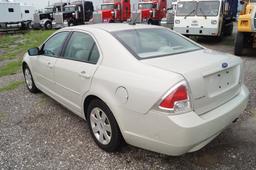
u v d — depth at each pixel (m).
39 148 3.45
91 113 3.42
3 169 3.03
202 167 2.93
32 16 30.52
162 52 3.26
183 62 2.88
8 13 27.47
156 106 2.54
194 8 12.27
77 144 3.52
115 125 3.04
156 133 2.61
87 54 3.55
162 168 2.94
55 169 3.00
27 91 5.90
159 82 2.57
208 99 2.74
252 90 5.18
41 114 4.57
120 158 3.16
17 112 4.70
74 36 3.96
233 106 3.01
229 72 3.07
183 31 12.62
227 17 14.12
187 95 2.52
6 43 17.61
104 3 24.31
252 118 4.02
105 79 3.07
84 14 27.23
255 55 9.27
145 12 22.09
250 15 8.52
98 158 3.18
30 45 15.20
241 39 8.98
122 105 2.85
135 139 2.84
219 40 13.49
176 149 2.54
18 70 8.36
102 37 3.41
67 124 4.14
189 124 2.46
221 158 3.07
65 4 28.67
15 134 3.87
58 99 4.36
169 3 25.00
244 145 3.32
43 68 4.68
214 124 2.68
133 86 2.73
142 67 2.82
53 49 4.44
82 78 3.47
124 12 24.45
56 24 26.05
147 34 3.65
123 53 3.09
